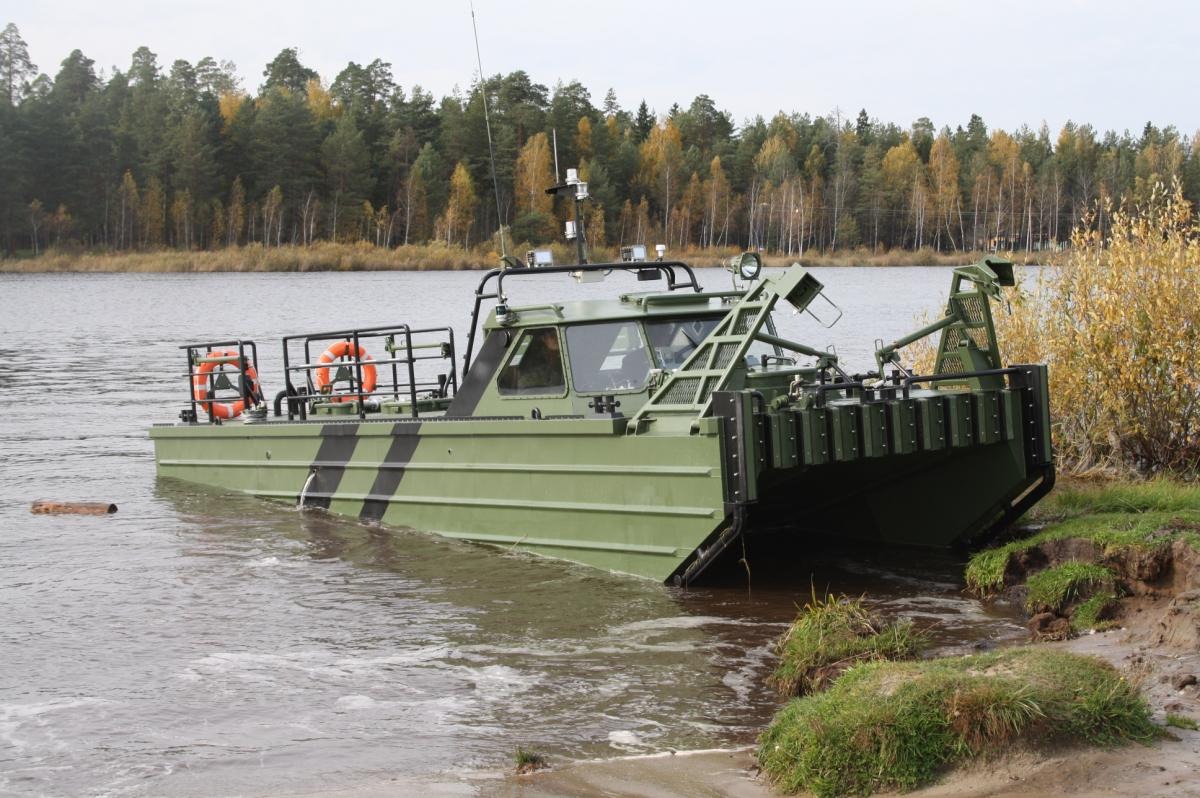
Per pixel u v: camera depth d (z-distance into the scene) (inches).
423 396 583.8
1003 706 237.6
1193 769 224.7
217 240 3732.8
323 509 517.3
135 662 333.1
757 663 320.5
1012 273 408.5
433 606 378.9
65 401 894.4
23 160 3612.2
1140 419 509.7
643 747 267.4
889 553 438.3
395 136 3983.8
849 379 405.4
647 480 389.1
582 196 482.6
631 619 360.5
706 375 382.9
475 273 3176.7
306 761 265.6
